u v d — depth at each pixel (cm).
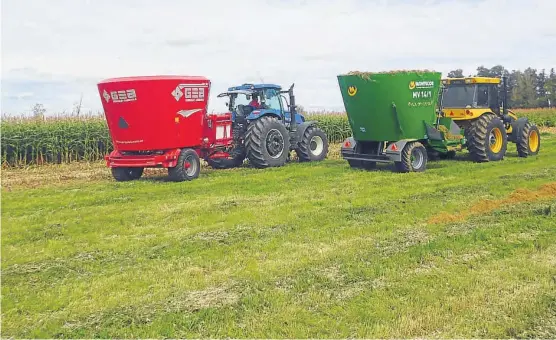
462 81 1400
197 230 748
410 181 1110
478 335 435
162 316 471
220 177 1224
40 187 1159
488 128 1368
